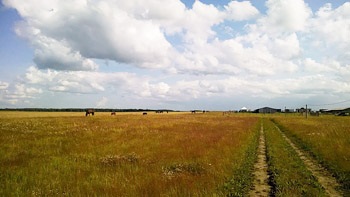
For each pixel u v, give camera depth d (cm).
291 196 959
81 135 2786
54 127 3672
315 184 1126
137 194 952
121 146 2091
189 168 1345
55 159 1591
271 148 2142
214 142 2253
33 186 1055
